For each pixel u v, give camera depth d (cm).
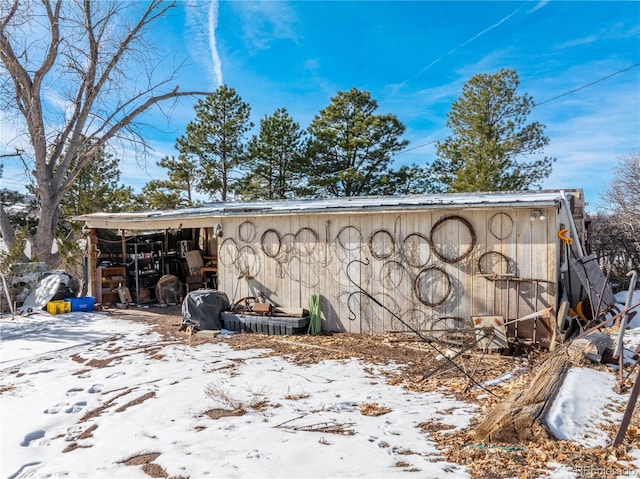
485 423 321
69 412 429
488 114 1883
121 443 338
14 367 611
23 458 328
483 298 662
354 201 923
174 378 515
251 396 441
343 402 417
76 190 1900
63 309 1025
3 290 1046
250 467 278
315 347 664
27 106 1416
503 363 557
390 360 584
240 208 913
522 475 253
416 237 715
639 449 288
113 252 1184
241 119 2048
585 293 704
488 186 1738
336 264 784
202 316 803
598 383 423
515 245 639
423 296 709
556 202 599
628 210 1560
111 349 691
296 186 2120
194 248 1327
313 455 293
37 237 1427
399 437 324
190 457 300
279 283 841
